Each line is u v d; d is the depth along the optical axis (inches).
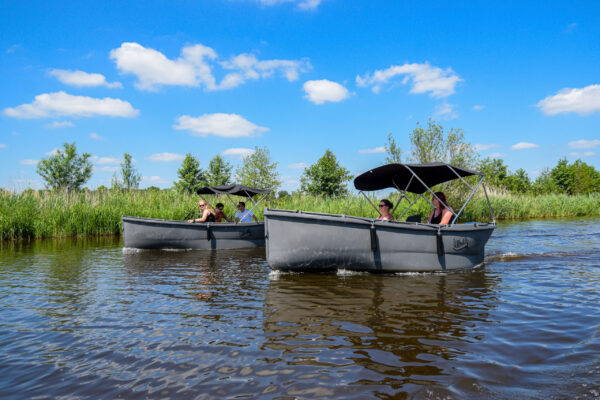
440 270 249.8
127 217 376.2
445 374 97.6
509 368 100.3
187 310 161.8
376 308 160.7
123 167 945.5
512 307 160.2
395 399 85.4
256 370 102.0
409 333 129.2
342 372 99.7
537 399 83.7
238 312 157.5
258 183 1107.9
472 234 260.2
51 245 434.9
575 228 562.3
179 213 593.9
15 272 258.5
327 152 1320.1
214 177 1412.4
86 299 183.2
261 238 420.2
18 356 114.5
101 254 353.7
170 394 89.5
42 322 147.7
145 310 162.9
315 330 133.6
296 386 92.4
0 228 488.1
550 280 217.8
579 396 84.4
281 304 169.0
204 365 105.9
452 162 689.0
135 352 116.2
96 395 89.7
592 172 1875.0
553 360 104.4
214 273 251.0
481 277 230.1
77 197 601.3
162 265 286.2
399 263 243.0
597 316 144.9
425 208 611.8
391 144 707.4
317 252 236.7
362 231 238.1
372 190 341.4
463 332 129.4
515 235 472.7
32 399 88.3
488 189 887.7
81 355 114.7
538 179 1777.8
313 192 1280.8
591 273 238.7
